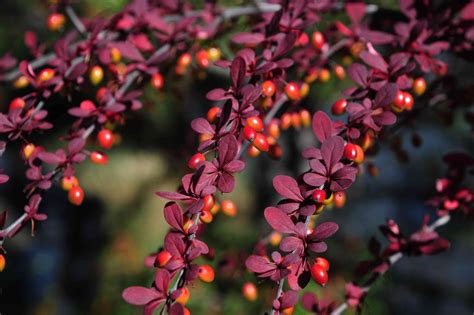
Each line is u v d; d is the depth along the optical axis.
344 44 0.76
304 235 0.54
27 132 0.63
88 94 0.83
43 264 2.83
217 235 1.38
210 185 0.55
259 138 0.56
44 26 1.54
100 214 2.56
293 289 0.54
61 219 2.73
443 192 0.70
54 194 2.70
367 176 2.48
